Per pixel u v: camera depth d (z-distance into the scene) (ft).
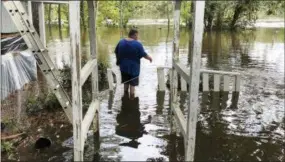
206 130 19.30
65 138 17.60
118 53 25.79
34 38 15.19
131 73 25.77
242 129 19.58
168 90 27.50
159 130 19.11
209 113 22.26
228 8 90.27
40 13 33.09
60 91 16.03
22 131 18.33
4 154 15.66
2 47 24.98
